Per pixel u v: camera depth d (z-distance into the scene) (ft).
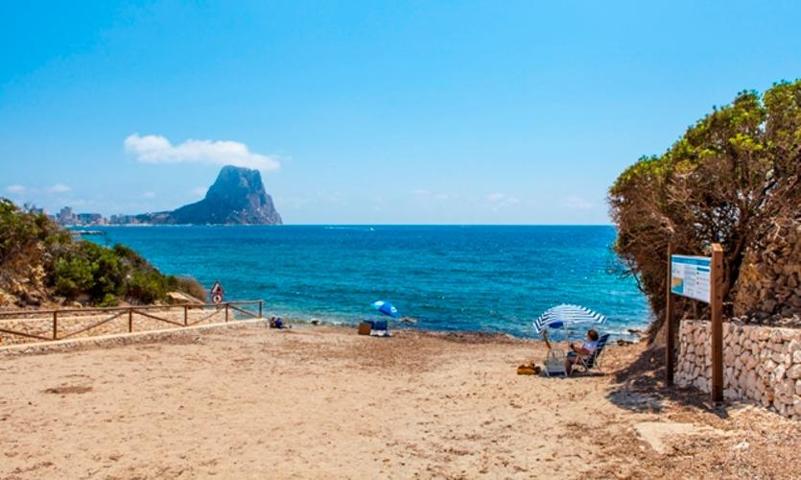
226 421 33.27
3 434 29.84
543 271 219.20
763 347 29.27
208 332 73.67
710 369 34.81
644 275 57.77
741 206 41.70
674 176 43.21
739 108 43.47
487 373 52.29
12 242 71.92
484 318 110.52
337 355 61.72
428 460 26.50
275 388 43.14
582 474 23.86
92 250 85.76
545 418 33.47
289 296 144.46
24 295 71.10
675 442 26.18
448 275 203.92
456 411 36.37
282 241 524.11
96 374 45.55
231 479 24.12
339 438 30.12
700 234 44.80
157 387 41.83
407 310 120.88
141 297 87.10
